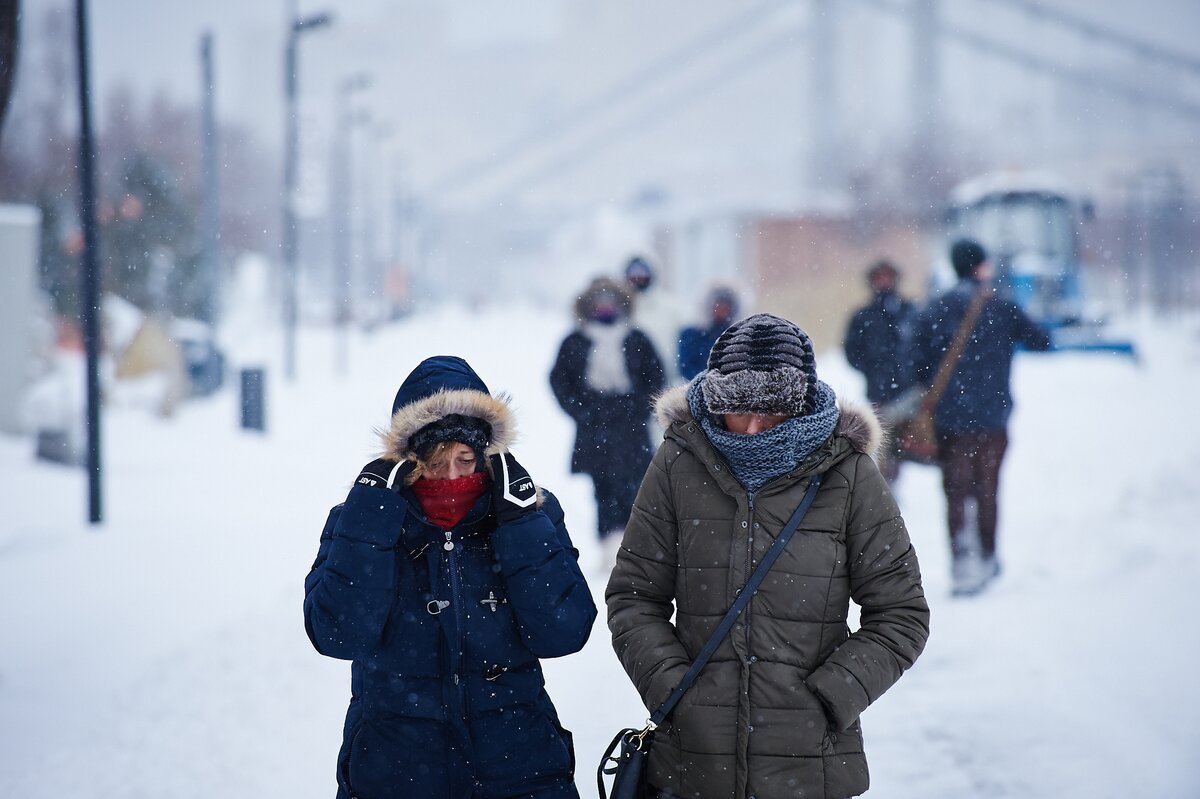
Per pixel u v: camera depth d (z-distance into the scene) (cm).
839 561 972
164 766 1559
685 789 962
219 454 4916
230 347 12638
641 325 2817
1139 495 2925
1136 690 1677
